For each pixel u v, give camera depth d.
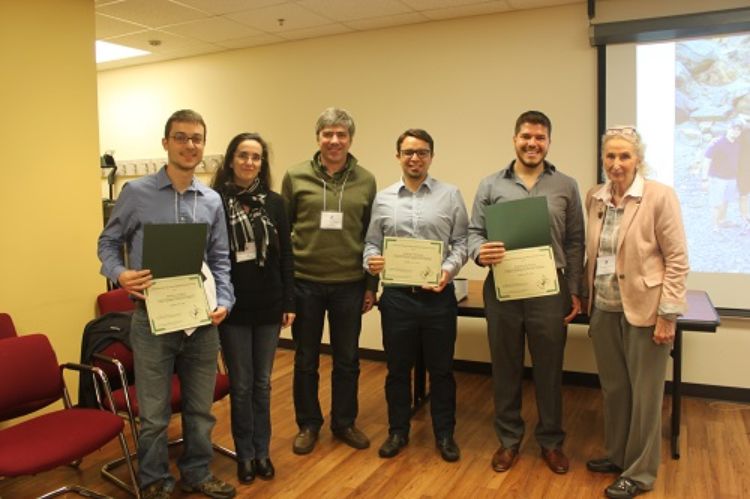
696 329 2.74
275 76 4.86
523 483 2.62
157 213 2.25
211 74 5.14
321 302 2.88
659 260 2.33
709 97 3.57
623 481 2.48
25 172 3.15
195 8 3.92
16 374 2.39
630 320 2.33
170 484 2.38
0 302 3.07
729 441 3.05
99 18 4.11
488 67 4.10
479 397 3.80
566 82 3.89
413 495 2.53
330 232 2.80
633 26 3.61
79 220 3.43
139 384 2.30
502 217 2.54
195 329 2.35
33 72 3.17
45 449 2.11
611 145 2.36
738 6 3.44
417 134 2.68
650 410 2.39
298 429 3.27
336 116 2.70
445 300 2.76
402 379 2.90
